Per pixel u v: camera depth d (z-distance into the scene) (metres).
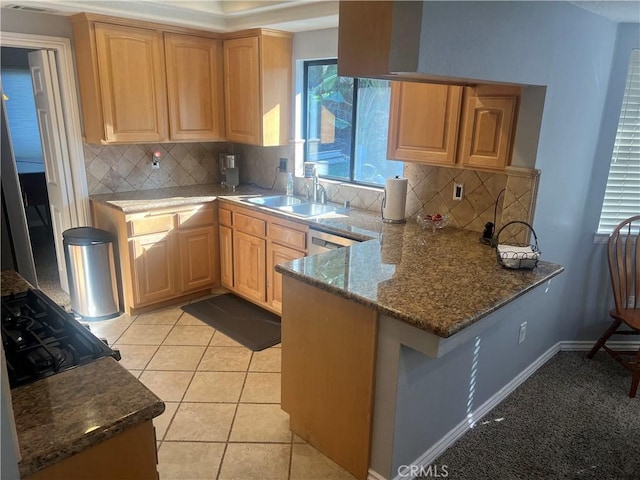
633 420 2.58
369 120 3.58
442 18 1.53
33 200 5.70
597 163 3.03
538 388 2.86
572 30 2.33
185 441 2.35
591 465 2.25
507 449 2.34
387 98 3.43
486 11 1.71
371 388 1.97
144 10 3.32
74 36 3.44
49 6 3.03
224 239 4.03
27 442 0.98
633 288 3.16
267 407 2.63
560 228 2.84
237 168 4.32
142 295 3.69
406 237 2.82
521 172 2.46
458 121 2.67
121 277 3.71
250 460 2.24
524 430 2.48
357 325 1.96
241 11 3.42
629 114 3.00
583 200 3.02
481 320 1.86
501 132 2.52
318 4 3.13
